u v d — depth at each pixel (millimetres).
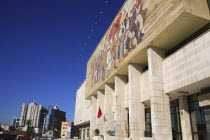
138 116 24375
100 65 39312
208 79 15070
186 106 19594
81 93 70188
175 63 18719
